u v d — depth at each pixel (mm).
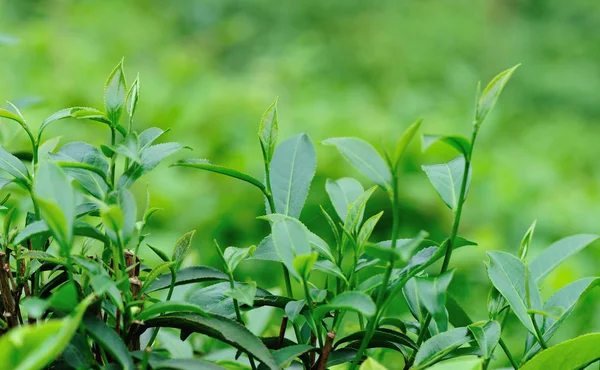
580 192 4590
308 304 925
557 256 1199
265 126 1058
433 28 11633
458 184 1039
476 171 3918
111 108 990
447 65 10820
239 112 4363
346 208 1114
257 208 3385
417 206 3449
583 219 3760
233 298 992
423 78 10961
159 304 875
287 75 6477
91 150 1036
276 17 11469
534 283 1079
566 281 2529
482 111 879
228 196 3340
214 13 10570
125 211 882
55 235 810
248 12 11234
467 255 2795
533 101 11172
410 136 829
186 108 4164
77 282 949
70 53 5430
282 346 1058
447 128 5395
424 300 907
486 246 3074
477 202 3676
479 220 3604
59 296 757
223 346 1551
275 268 2922
